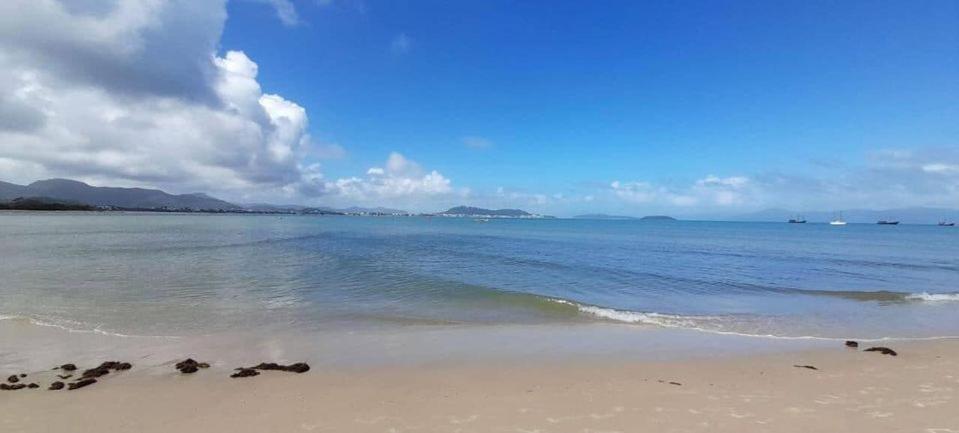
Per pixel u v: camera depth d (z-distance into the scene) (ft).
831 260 124.47
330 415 23.32
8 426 21.89
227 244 153.07
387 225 445.78
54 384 27.37
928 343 40.52
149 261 98.27
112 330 42.01
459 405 24.77
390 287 68.44
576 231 340.18
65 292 60.59
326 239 198.29
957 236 308.40
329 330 43.70
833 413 23.47
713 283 79.10
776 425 21.99
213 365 32.35
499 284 74.02
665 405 24.71
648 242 203.21
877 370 31.71
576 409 24.13
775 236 285.43
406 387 27.94
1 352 35.01
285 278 76.18
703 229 426.10
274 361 33.65
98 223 346.95
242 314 49.65
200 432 21.33
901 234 343.05
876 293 68.39
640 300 63.46
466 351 36.78
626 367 32.58
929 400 25.41
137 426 21.99
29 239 163.53
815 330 45.96
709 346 38.83
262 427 21.84
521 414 23.43
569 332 43.88
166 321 45.85
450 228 385.50
